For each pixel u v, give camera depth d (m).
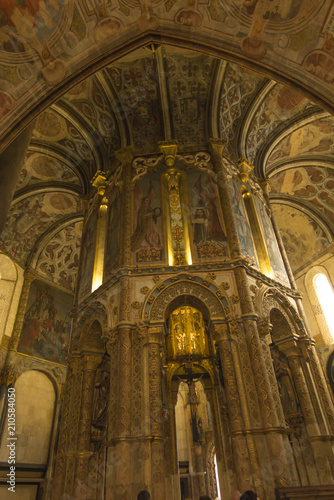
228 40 7.25
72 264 21.12
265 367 8.43
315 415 9.60
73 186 17.02
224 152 12.96
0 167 7.01
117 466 7.47
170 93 13.52
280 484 7.06
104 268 11.41
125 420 7.91
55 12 6.73
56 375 17.80
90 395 10.03
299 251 19.34
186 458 19.48
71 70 7.42
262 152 15.04
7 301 17.03
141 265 10.22
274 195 18.31
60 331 19.19
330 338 16.64
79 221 19.73
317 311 17.61
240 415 7.96
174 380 12.34
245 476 7.29
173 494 10.34
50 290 19.47
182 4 7.12
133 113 13.66
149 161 12.72
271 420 7.71
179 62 12.94
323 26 6.38
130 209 11.45
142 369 8.58
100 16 7.11
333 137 15.14
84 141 14.70
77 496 8.67
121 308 9.38
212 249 10.54
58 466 9.16
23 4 6.46
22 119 7.11
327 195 17.41
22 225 18.28
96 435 9.55
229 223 10.91
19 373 16.11
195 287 9.71
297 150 15.94
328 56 6.51
